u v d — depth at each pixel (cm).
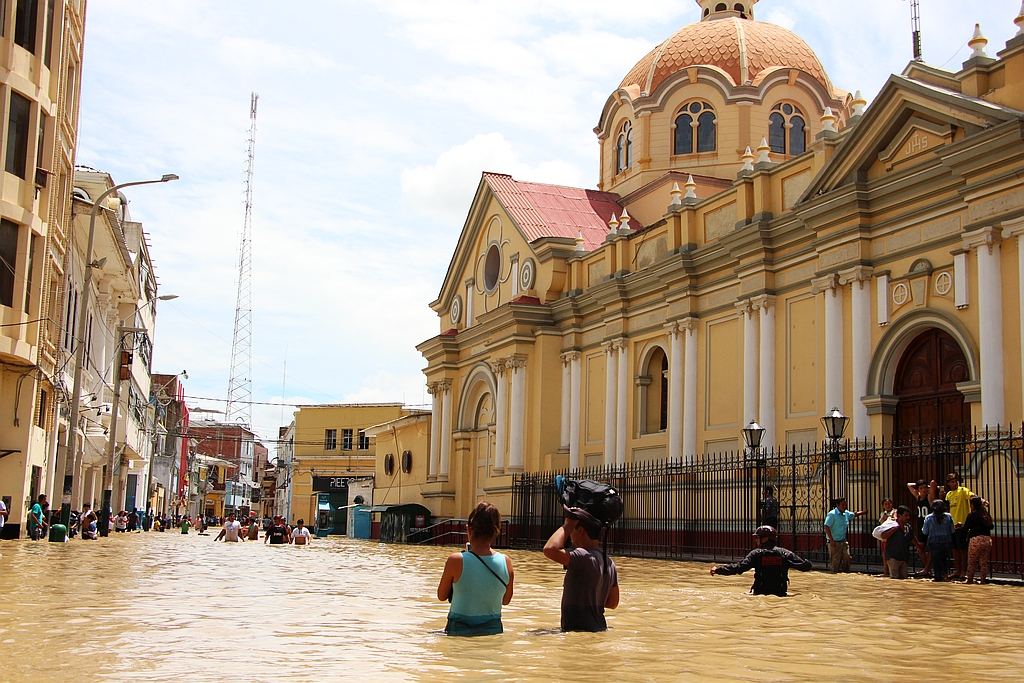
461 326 4181
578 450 3347
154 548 2784
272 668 662
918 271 2050
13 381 2648
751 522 2380
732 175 3619
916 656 773
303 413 7356
